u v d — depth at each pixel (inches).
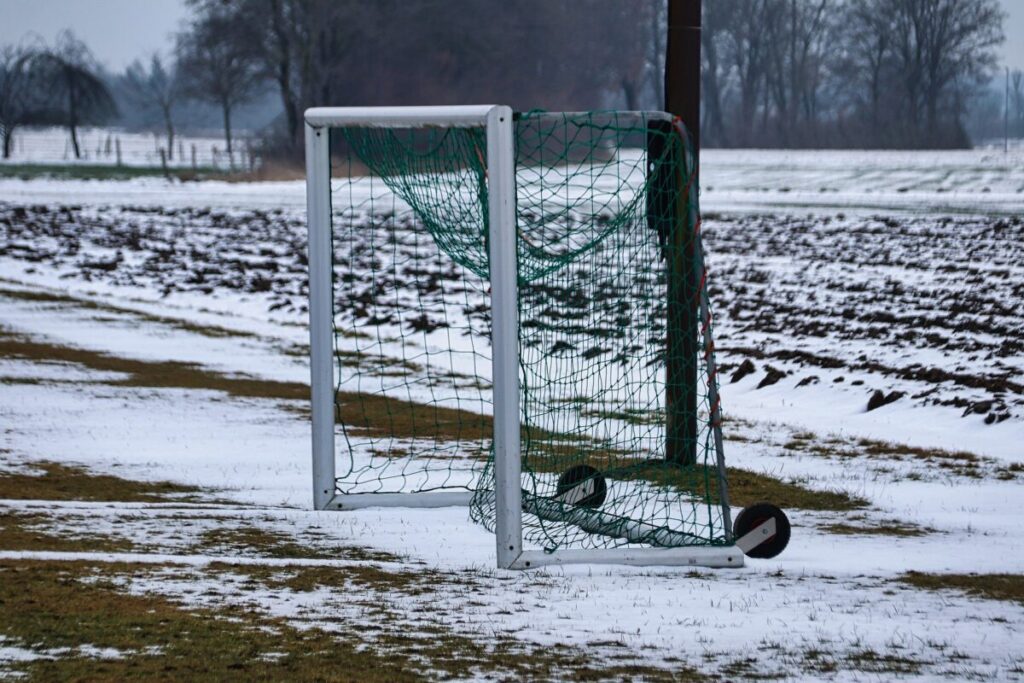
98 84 6309.1
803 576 481.1
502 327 497.4
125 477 670.5
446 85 5059.1
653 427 779.4
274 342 1288.1
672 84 707.4
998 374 1020.5
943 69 7150.6
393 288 1705.2
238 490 650.2
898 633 390.6
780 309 1480.1
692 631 390.0
